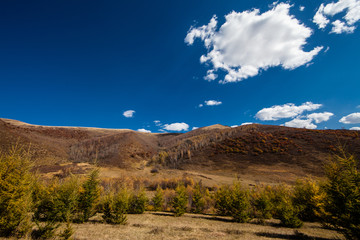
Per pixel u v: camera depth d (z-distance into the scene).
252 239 9.36
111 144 124.00
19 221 7.25
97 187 13.78
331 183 8.70
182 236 9.93
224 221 16.80
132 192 21.56
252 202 18.55
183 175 63.25
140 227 12.37
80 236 8.52
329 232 11.77
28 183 8.00
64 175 44.16
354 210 7.62
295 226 13.38
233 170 63.97
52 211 10.22
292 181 48.38
